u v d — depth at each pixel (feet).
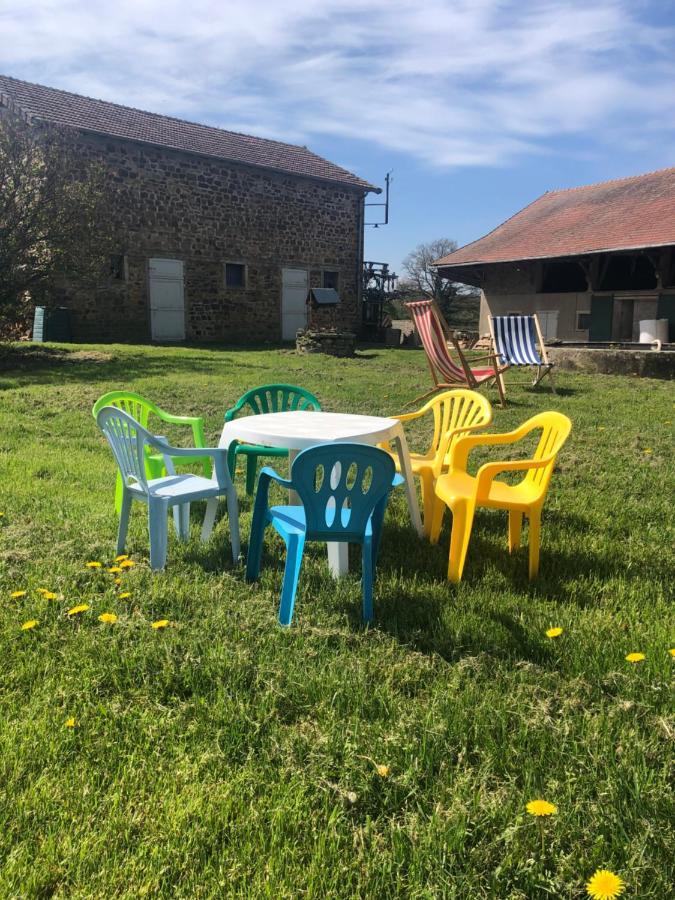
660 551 10.47
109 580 9.21
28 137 38.50
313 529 8.09
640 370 37.17
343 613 8.28
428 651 7.49
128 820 4.97
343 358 47.11
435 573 9.73
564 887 4.46
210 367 36.81
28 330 55.21
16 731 5.88
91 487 14.06
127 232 57.21
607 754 5.63
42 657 7.14
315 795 5.21
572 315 65.31
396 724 6.05
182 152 59.06
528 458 16.78
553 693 6.51
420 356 52.60
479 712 6.18
